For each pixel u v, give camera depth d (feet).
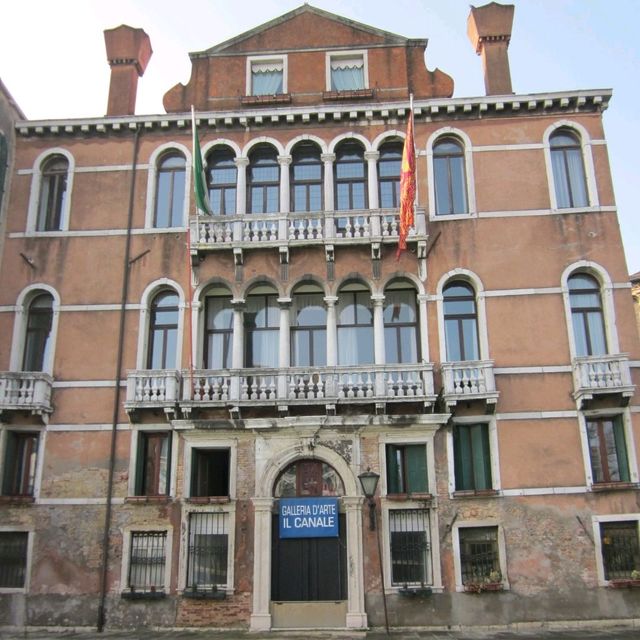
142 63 70.13
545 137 63.10
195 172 59.36
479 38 67.77
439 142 64.44
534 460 55.42
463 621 52.39
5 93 63.87
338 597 53.98
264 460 55.93
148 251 62.03
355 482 55.11
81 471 56.80
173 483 56.03
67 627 53.57
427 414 55.62
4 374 57.36
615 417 56.54
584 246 60.13
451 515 54.49
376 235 59.82
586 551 53.52
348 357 60.23
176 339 60.44
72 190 63.87
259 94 67.31
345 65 67.97
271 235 60.70
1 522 55.88
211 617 53.16
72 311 60.75
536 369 57.31
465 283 60.75
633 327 57.88
